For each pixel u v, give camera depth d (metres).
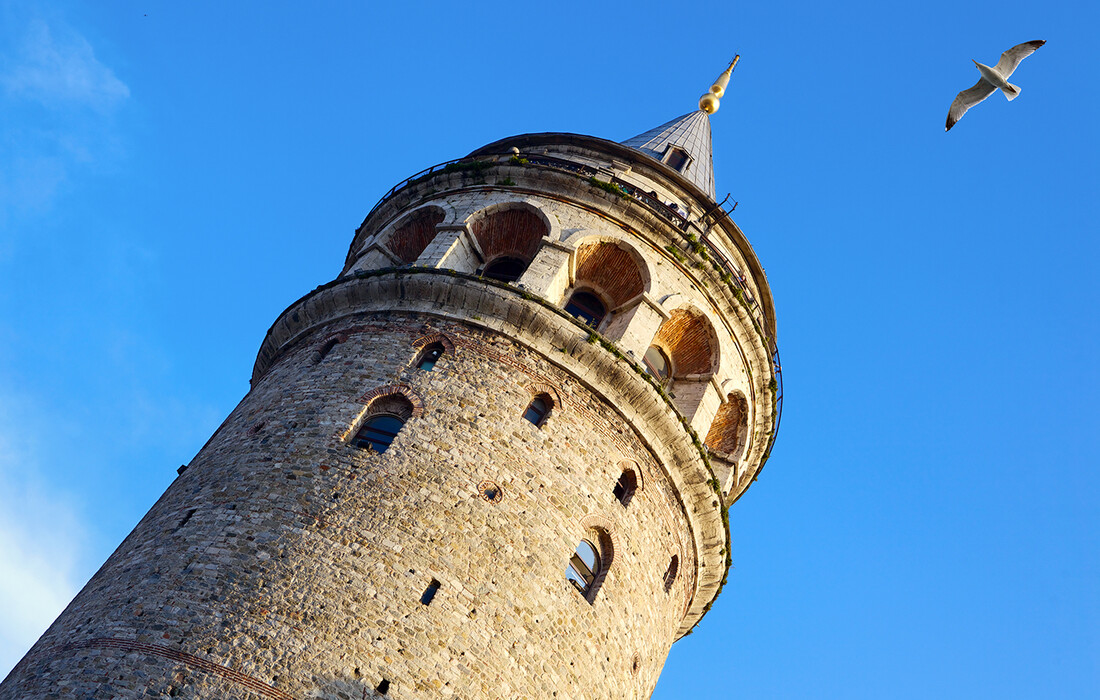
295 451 28.19
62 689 22.88
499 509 27.69
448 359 31.02
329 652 23.58
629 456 31.64
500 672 25.05
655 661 31.03
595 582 29.08
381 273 33.34
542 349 31.83
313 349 32.81
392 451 28.05
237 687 22.70
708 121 51.47
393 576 25.34
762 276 42.06
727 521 34.69
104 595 25.50
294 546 25.55
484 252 37.03
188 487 28.41
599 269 36.72
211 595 24.44
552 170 37.28
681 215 38.28
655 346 36.84
